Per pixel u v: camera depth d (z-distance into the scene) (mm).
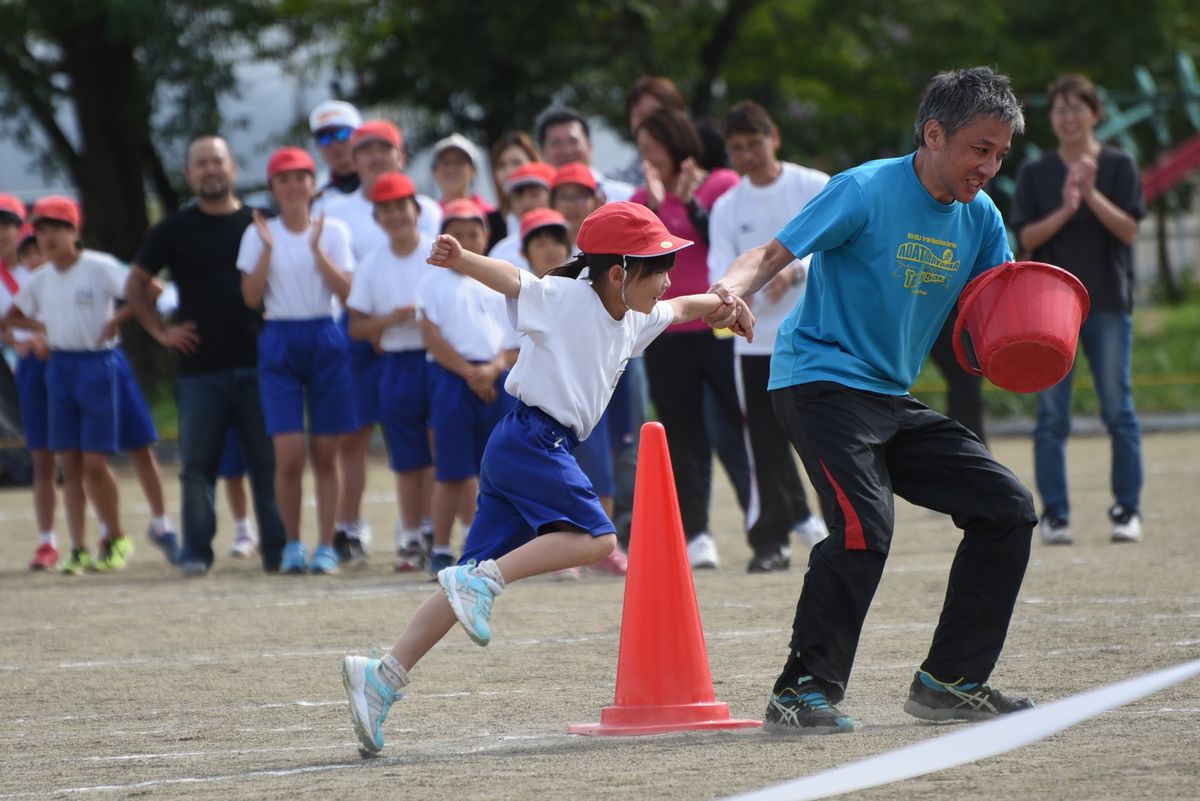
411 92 73750
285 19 74500
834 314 14414
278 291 28391
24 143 66750
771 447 26031
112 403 30562
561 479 14367
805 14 82375
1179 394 62969
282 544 29188
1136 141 84562
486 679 17891
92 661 20188
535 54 69750
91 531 38062
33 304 30703
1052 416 28125
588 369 14508
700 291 26250
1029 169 28062
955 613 14438
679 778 12281
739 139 25391
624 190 28703
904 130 82938
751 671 17562
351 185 33125
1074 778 11719
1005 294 14547
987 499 14234
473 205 27938
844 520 13969
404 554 28703
